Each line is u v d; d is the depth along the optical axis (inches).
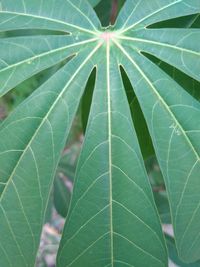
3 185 6.9
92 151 7.0
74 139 15.6
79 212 6.9
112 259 7.0
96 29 7.6
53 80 7.2
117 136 7.1
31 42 7.3
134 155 7.0
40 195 6.9
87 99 8.4
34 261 6.9
